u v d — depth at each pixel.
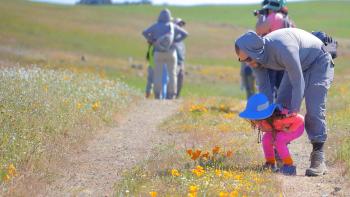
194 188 9.19
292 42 11.23
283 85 11.95
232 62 70.69
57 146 12.96
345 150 12.80
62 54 58.22
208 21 106.06
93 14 96.31
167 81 27.59
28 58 49.22
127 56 68.38
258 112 11.45
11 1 97.69
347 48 69.81
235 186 9.86
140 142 14.90
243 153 12.88
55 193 10.17
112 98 19.89
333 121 16.41
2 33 68.56
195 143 14.55
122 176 11.27
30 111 14.33
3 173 10.45
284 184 10.61
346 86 29.03
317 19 103.19
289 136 11.64
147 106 21.98
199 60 70.94
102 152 13.68
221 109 20.39
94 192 10.35
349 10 113.25
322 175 11.50
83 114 16.11
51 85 18.08
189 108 20.02
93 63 52.91
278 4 15.70
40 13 89.69
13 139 11.96
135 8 124.19
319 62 11.60
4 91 15.45
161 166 11.81
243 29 97.69
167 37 27.14
